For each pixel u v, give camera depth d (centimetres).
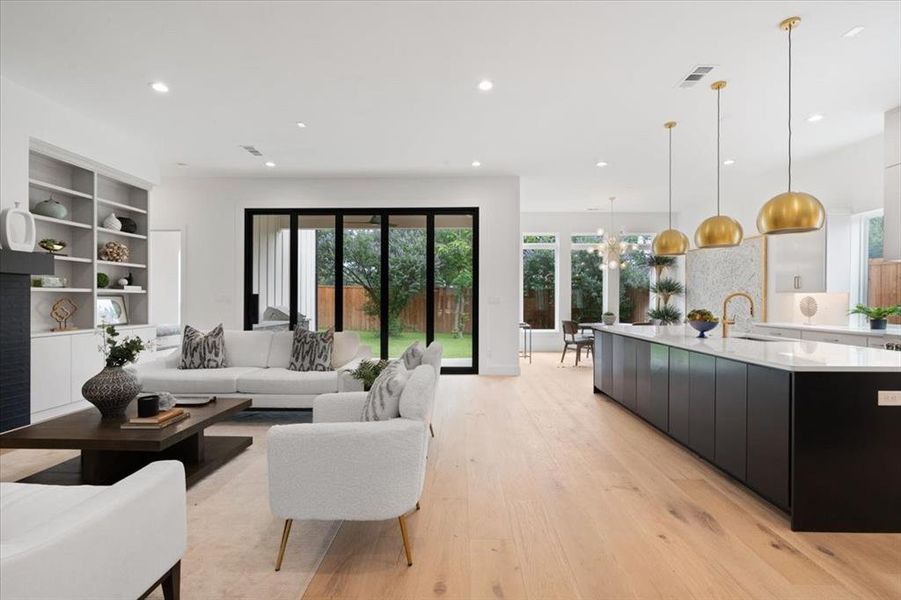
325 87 413
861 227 570
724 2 291
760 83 401
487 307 723
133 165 571
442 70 381
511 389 616
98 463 297
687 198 888
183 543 179
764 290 704
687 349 353
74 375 480
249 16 307
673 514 260
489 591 191
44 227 494
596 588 193
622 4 293
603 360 559
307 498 205
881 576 201
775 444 255
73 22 315
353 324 737
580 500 278
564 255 1038
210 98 439
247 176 722
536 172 698
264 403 438
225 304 732
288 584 195
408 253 735
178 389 439
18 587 111
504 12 302
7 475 317
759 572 204
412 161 641
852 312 510
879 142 534
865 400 240
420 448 211
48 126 445
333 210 734
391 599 186
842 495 240
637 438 403
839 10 298
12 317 397
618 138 544
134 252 627
